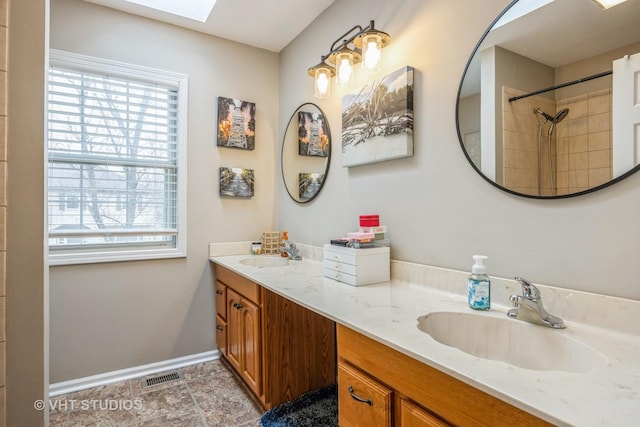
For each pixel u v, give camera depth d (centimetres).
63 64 201
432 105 149
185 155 237
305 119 241
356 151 187
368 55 161
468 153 134
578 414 59
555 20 109
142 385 210
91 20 209
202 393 200
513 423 67
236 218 257
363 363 107
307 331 192
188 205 238
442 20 145
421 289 150
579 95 103
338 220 208
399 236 166
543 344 101
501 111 122
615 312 96
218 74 250
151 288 227
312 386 194
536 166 113
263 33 247
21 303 111
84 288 207
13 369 110
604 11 99
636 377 72
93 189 213
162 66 230
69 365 203
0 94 109
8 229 110
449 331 118
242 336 199
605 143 98
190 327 240
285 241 251
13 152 110
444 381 80
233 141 252
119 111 221
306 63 240
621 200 96
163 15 223
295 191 252
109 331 214
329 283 164
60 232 201
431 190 150
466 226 136
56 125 202
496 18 125
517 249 120
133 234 223
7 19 110
